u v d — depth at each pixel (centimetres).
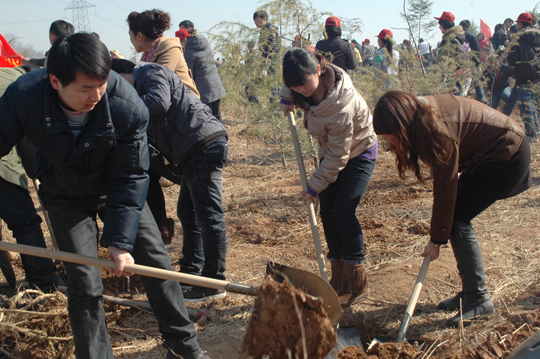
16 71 359
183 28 707
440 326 290
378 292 332
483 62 774
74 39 178
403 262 375
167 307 235
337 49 689
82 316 219
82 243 223
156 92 300
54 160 206
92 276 221
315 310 217
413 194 553
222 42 548
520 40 759
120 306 323
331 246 335
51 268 335
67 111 198
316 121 298
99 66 178
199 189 321
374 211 511
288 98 369
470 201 282
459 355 226
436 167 250
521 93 777
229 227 498
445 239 272
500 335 237
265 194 603
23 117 195
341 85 286
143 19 380
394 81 671
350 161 316
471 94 776
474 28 1077
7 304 291
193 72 663
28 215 332
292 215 518
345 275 319
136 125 209
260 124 698
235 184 670
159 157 351
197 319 318
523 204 480
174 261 416
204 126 317
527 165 272
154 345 285
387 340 279
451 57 738
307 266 393
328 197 330
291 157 710
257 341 217
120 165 214
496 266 350
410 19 683
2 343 258
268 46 550
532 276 332
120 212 214
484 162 271
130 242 214
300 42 518
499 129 262
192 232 354
